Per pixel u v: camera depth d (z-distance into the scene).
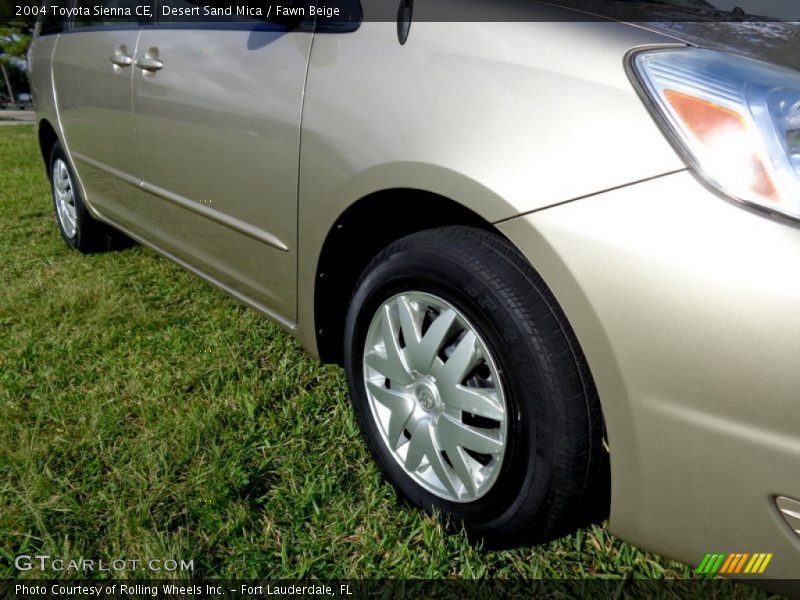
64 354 2.35
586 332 1.17
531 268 1.30
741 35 1.37
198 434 1.82
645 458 1.16
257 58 1.83
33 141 9.70
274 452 1.81
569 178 1.17
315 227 1.69
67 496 1.60
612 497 1.25
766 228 1.02
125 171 2.68
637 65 1.18
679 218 1.07
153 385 2.14
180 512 1.57
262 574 1.42
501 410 1.35
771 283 1.00
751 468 1.05
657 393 1.11
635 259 1.10
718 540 1.13
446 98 1.36
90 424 1.89
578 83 1.22
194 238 2.34
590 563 1.46
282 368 2.23
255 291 2.10
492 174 1.25
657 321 1.08
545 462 1.29
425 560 1.45
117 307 2.72
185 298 2.89
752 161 1.05
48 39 3.36
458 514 1.49
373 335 1.64
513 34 1.34
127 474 1.69
